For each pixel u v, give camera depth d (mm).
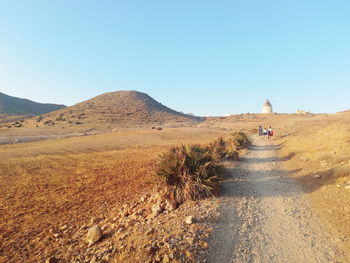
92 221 6164
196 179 6422
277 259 3418
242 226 4555
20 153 21938
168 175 6676
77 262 3742
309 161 10328
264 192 6902
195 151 8188
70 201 8086
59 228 5902
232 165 11305
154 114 148750
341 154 9461
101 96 175875
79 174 12633
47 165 15656
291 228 4445
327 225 4469
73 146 27172
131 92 188625
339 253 3510
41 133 53250
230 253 3568
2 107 187125
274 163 11789
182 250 3432
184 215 4988
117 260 3398
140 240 3883
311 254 3527
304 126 31703
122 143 30656
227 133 50875
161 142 32188
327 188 6457
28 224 6230
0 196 8906
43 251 4707
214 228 4344
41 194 9023
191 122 139750
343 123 21656
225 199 6156
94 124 92812
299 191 6770
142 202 6969
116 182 10461
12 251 4805
